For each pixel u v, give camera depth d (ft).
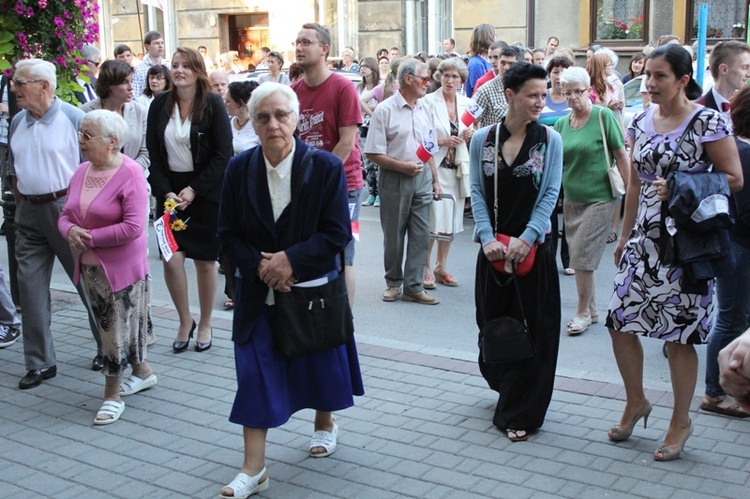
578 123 21.68
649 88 14.05
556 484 13.85
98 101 23.57
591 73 29.81
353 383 14.62
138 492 14.03
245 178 13.66
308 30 20.22
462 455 14.97
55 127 18.48
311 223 13.52
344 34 72.74
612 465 14.44
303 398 14.17
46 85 18.38
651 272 14.24
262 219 13.46
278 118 13.24
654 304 14.25
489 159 15.69
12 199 23.22
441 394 17.76
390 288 25.64
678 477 13.97
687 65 13.83
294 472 14.51
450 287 27.14
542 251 15.39
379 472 14.44
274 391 13.56
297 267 13.21
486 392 17.85
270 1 75.05
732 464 14.37
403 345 20.85
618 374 19.27
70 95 22.34
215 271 20.80
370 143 24.54
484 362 16.53
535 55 41.57
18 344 21.70
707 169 14.07
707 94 17.92
